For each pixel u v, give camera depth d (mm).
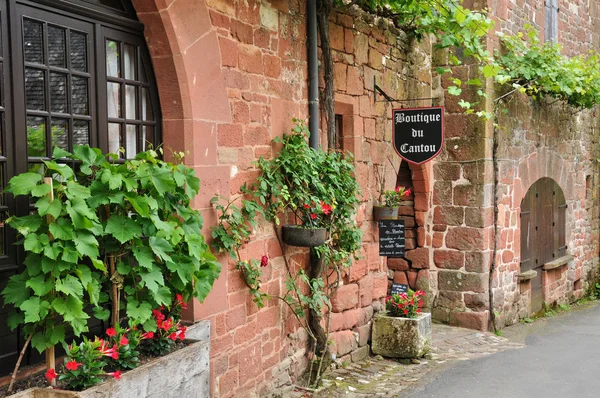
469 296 8883
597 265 13148
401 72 7809
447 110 8930
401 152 7055
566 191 11531
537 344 8047
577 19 11852
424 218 9109
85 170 3355
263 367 5328
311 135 5891
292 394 5621
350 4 6238
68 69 3684
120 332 3473
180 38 4246
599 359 7137
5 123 3312
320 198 5684
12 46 3334
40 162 3525
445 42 6566
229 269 4859
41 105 3533
